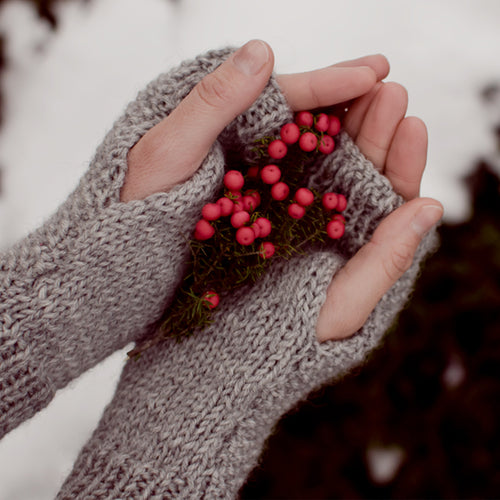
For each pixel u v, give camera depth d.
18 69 0.74
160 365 0.57
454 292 0.71
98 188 0.54
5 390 0.54
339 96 0.56
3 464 0.72
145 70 0.73
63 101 0.74
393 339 0.71
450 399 0.71
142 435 0.56
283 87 0.56
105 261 0.54
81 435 0.73
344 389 0.71
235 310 0.56
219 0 0.73
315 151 0.56
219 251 0.55
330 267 0.56
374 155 0.57
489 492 0.71
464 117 0.72
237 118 0.55
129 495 0.55
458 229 0.71
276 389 0.55
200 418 0.55
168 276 0.56
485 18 0.72
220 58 0.55
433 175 0.72
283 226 0.55
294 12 0.73
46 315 0.54
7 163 0.74
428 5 0.72
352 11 0.73
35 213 0.74
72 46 0.74
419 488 0.71
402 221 0.56
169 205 0.54
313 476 0.72
